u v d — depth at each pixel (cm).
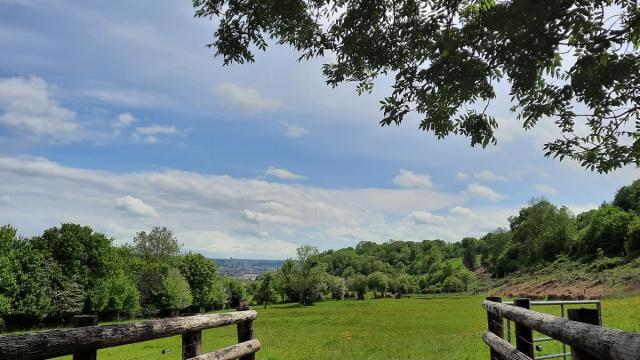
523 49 414
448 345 2116
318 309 7612
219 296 9669
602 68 424
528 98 501
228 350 498
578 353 238
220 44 563
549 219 10819
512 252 11606
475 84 481
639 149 464
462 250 17288
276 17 546
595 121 488
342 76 623
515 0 381
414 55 530
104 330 305
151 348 2572
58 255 6112
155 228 8688
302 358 1980
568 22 384
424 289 12362
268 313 6975
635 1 405
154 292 7712
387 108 503
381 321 4444
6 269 5066
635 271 5962
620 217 8281
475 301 7819
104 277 6556
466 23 450
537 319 331
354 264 16950
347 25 506
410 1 475
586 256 8669
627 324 1892
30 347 242
